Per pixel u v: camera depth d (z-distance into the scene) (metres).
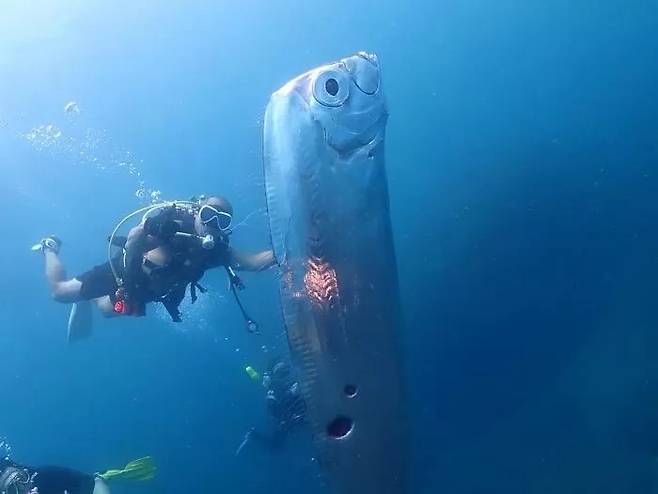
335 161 1.99
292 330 2.00
